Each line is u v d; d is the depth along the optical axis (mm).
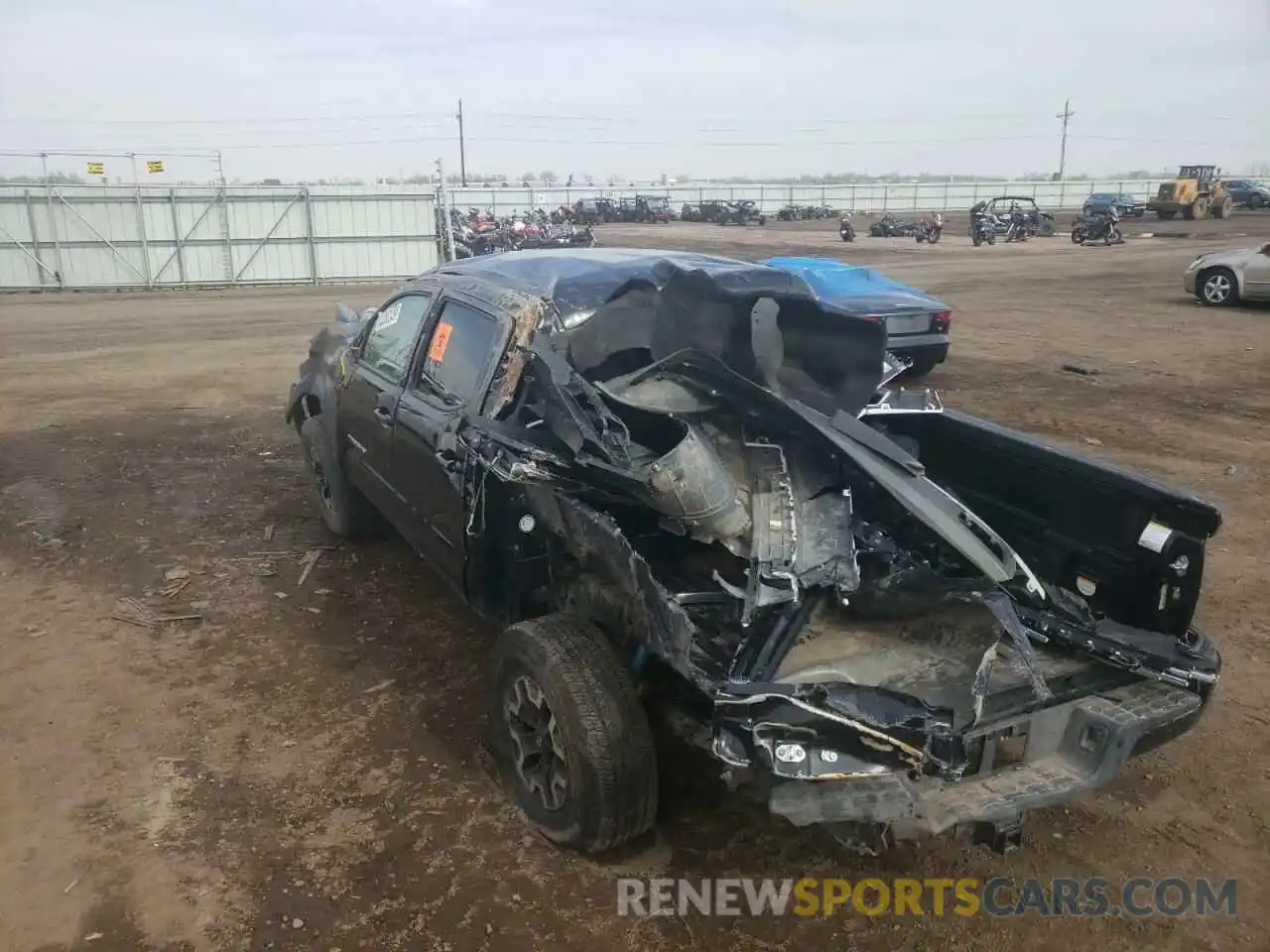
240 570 5816
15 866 3314
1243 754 4023
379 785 3785
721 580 3496
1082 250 32250
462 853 3412
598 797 3178
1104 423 9117
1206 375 11320
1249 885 3299
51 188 23719
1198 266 17422
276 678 4586
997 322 15680
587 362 3951
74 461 8094
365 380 5414
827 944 3035
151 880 3258
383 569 5844
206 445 8617
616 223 54844
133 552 6078
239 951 2965
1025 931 3096
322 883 3258
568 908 3160
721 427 3875
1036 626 3494
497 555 4062
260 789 3750
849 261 28203
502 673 3586
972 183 75562
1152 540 3492
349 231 26406
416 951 2977
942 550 3777
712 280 3844
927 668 3340
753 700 2738
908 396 4566
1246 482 7371
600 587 3551
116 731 4137
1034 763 3121
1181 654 3383
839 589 3420
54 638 4953
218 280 25547
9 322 17672
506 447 3732
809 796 2732
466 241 30312
